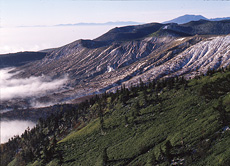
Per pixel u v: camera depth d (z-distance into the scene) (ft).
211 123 175.73
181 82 338.54
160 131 219.20
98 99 538.06
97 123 356.38
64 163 261.44
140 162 182.19
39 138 474.90
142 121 273.95
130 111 331.77
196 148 154.81
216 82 261.44
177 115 237.86
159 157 171.01
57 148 321.11
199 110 221.05
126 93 409.90
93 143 284.61
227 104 192.85
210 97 231.91
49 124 548.72
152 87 393.29
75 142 316.81
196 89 283.38
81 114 511.81
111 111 381.60
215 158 131.95
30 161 359.87
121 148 228.84
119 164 197.06
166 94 322.55
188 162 143.54
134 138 238.48
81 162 243.81
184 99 272.31
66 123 488.85
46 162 298.97
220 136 151.43
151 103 318.65
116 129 292.81
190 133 178.70
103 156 211.82
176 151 164.66
